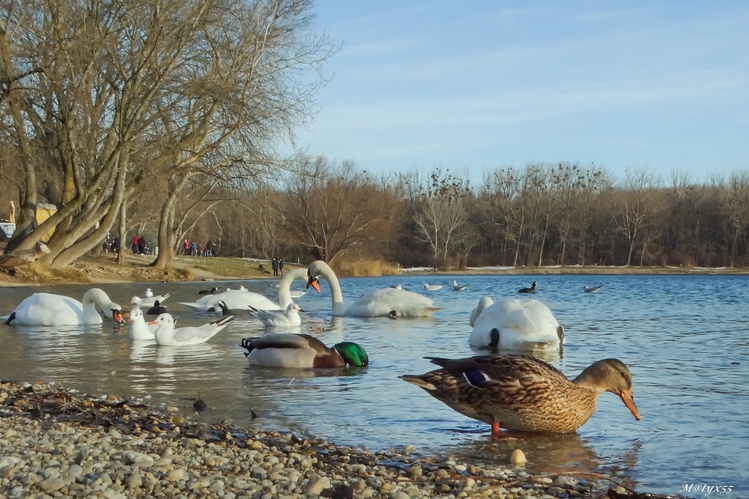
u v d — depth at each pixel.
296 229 69.25
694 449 7.48
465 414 8.35
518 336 14.06
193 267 54.47
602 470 6.86
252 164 37.81
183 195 54.97
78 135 37.81
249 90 36.91
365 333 17.11
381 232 74.62
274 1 37.66
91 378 11.20
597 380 8.27
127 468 6.02
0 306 24.75
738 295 35.59
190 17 35.59
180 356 13.48
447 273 82.25
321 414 8.95
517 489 6.24
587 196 104.75
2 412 8.58
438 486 6.29
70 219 40.50
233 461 6.67
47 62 33.34
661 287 45.69
